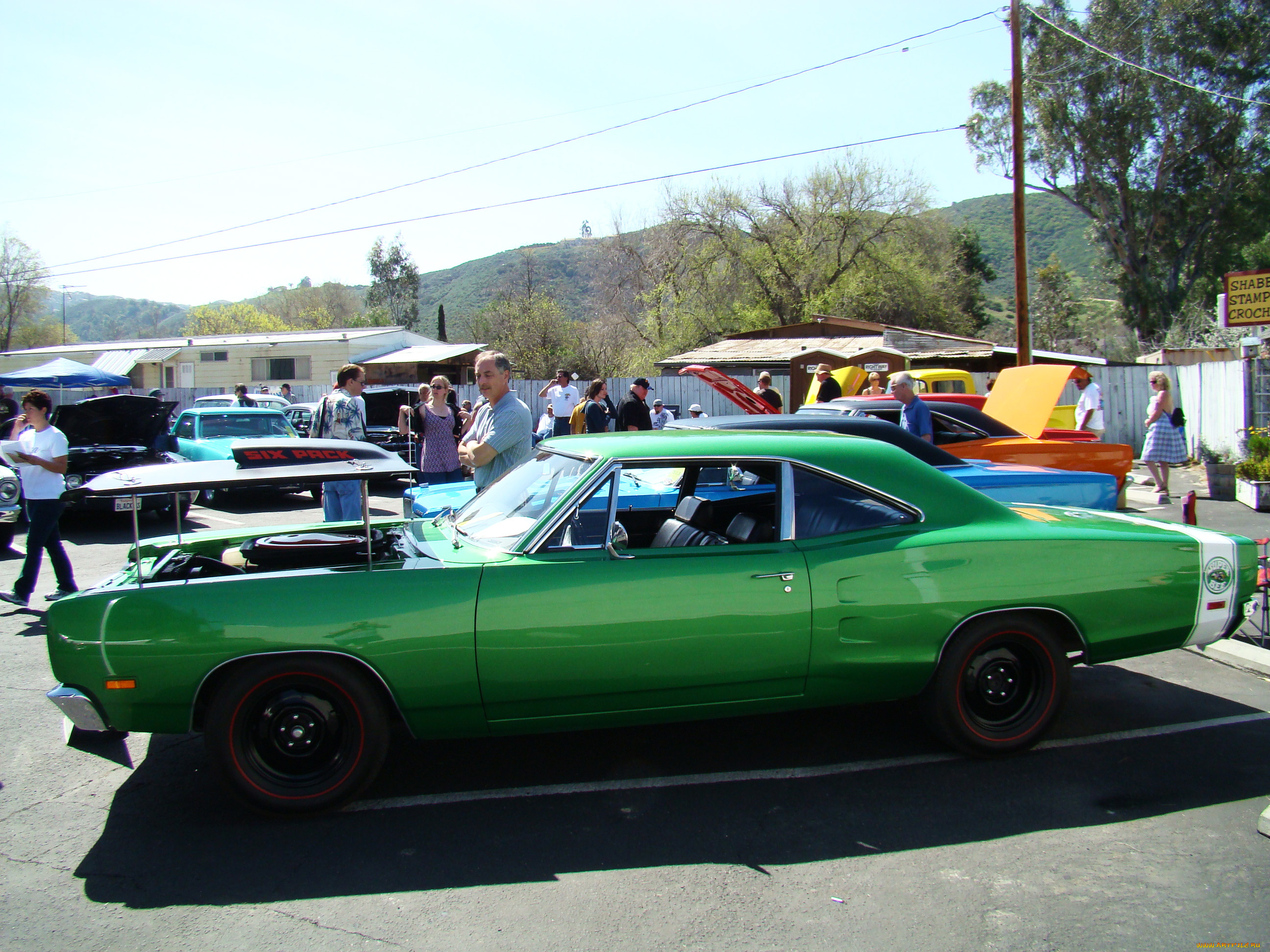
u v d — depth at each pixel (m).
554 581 3.43
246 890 2.93
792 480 3.80
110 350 32.16
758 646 3.56
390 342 30.64
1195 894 2.86
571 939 2.64
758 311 32.06
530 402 24.70
